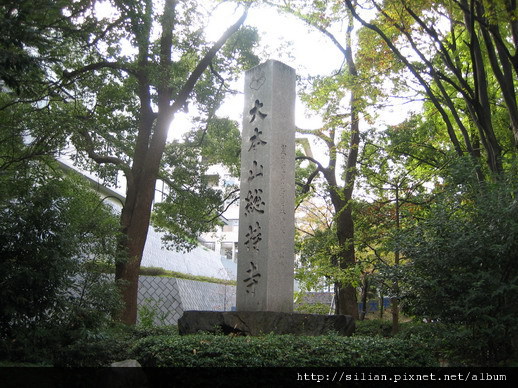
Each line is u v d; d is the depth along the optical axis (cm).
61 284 953
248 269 1024
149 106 1772
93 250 1233
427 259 1030
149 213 1691
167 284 2603
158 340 880
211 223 2053
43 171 1520
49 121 1417
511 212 977
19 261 918
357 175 1992
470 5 1248
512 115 1247
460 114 1930
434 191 1706
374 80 1644
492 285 968
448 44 1515
